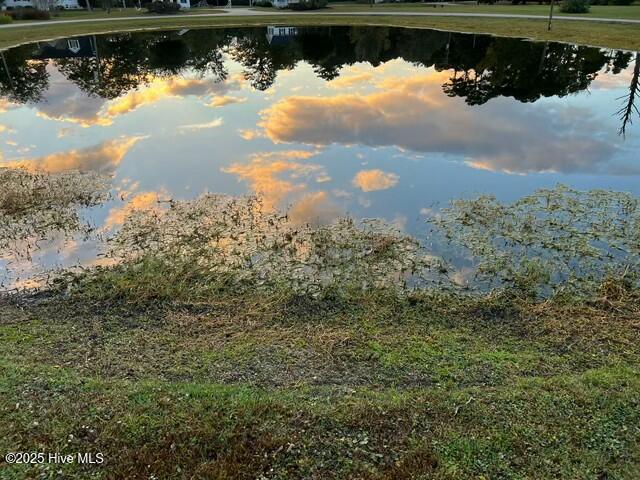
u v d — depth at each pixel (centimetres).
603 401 379
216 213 773
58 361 446
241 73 2070
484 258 643
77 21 3556
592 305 545
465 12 3644
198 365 440
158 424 357
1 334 489
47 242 695
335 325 510
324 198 831
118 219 759
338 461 329
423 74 1972
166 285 577
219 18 3766
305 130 1241
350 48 2661
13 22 3472
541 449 337
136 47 2689
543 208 771
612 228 704
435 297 565
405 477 318
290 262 636
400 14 3703
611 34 2314
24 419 360
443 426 357
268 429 354
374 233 709
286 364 441
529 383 406
